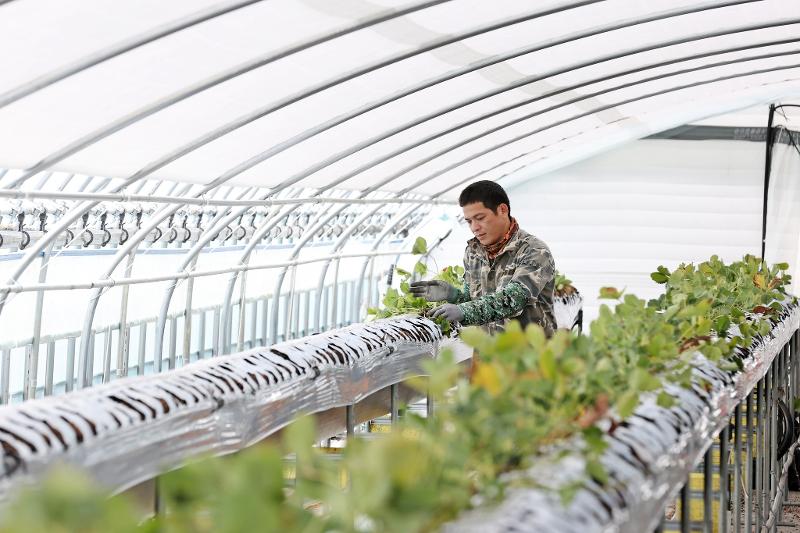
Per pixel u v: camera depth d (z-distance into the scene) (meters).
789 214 17.31
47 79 6.60
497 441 2.26
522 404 2.51
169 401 3.32
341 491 1.89
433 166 14.54
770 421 7.44
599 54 10.84
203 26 6.73
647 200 17.86
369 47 8.27
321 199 12.92
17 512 1.39
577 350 2.95
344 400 4.73
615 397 2.93
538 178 18.16
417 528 1.77
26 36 5.97
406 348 5.53
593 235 18.05
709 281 6.60
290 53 7.63
